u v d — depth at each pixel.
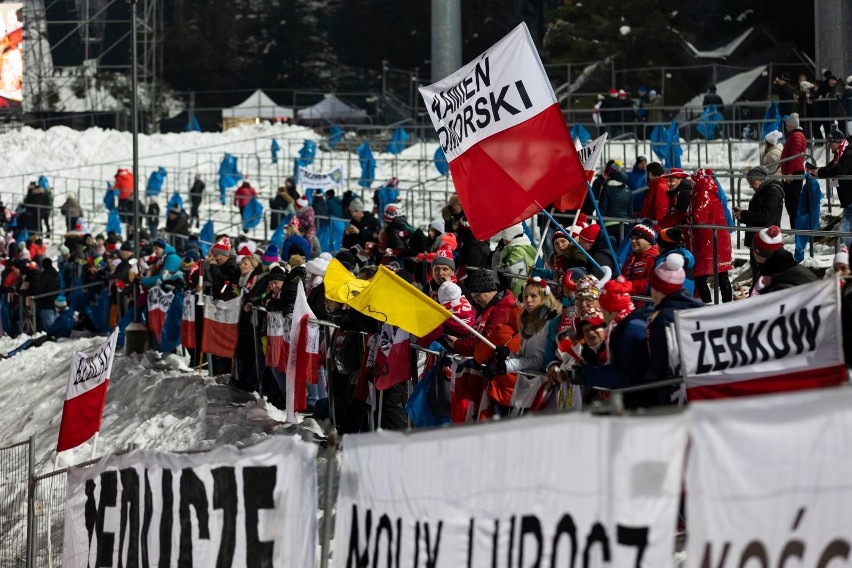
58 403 38.62
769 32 103.06
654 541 10.20
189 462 16.73
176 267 37.97
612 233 31.22
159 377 34.28
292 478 15.04
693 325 14.55
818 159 50.50
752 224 24.59
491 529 12.11
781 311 13.86
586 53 109.44
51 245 73.31
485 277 19.16
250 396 30.27
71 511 20.53
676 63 104.56
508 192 21.44
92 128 98.75
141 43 127.38
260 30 151.62
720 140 60.84
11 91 118.25
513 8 139.25
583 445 11.00
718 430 9.59
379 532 13.88
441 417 19.89
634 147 65.38
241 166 87.50
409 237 32.25
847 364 14.48
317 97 149.75
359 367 23.88
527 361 17.75
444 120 22.03
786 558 8.97
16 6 117.69
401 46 151.00
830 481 8.70
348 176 72.19
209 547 16.27
